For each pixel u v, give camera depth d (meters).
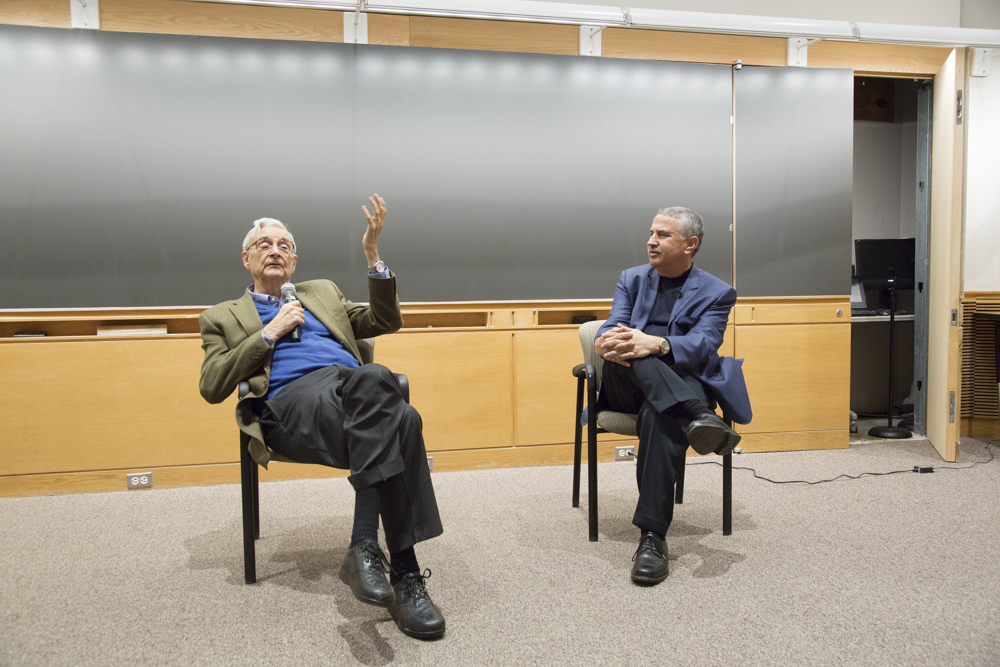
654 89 3.33
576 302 3.30
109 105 2.87
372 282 2.00
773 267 3.45
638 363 2.01
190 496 2.78
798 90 3.45
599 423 2.26
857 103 4.36
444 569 1.96
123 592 1.82
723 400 2.11
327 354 1.97
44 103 2.82
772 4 3.86
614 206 3.32
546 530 2.30
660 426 1.95
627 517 2.45
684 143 3.37
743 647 1.49
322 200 3.05
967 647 1.48
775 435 3.47
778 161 3.45
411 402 3.12
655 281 2.34
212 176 2.96
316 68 3.03
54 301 2.86
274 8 2.99
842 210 3.50
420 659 1.46
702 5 3.79
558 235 3.28
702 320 2.17
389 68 3.10
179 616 1.68
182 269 2.95
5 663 1.44
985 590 1.77
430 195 3.15
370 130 3.09
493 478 3.01
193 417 2.92
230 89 2.96
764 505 2.55
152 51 2.89
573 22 2.93
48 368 2.80
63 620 1.65
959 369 3.24
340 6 2.74
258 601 1.76
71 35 2.83
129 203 2.90
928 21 4.04
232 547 2.18
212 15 2.94
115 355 2.85
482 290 3.22
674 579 1.87
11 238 2.82
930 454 3.39
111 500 2.72
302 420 1.78
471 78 3.17
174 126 2.92
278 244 2.04
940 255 3.46
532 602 1.73
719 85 3.39
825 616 1.64
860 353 4.45
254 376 1.88
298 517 2.49
